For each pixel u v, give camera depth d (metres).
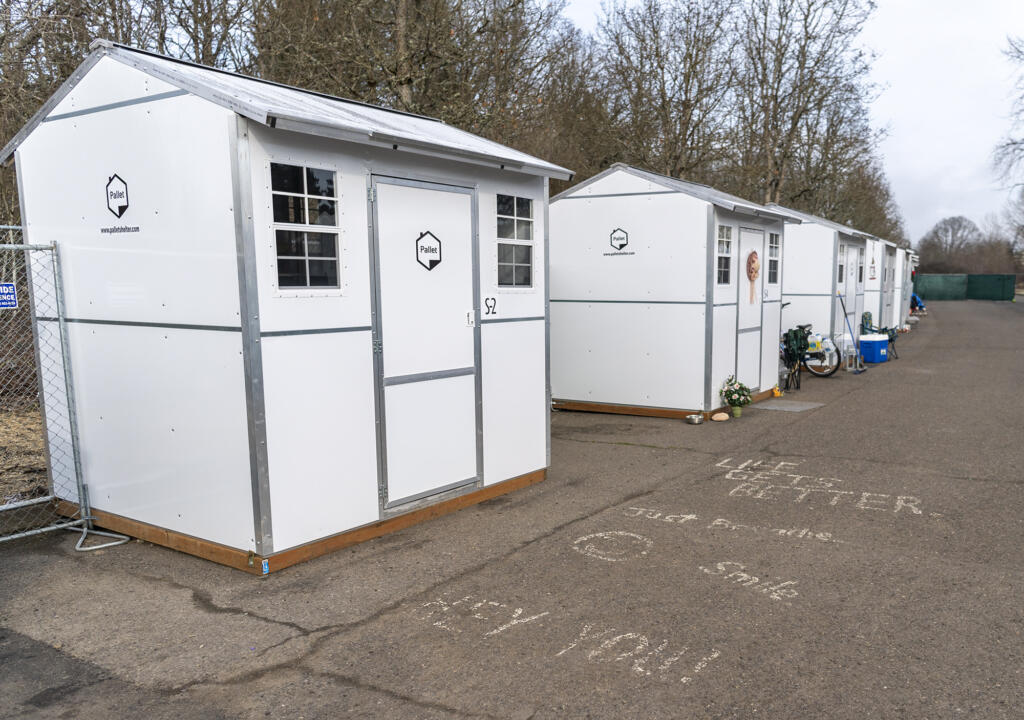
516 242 6.13
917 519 5.41
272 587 4.30
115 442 5.16
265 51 11.59
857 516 5.52
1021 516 5.43
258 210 4.22
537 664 3.41
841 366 14.77
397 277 5.11
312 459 4.64
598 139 19.98
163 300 4.66
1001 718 2.93
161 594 4.23
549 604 4.05
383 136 4.67
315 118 4.20
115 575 4.52
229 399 4.40
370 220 4.89
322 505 4.72
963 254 80.06
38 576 4.53
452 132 6.59
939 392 11.30
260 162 4.22
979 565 4.51
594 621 3.84
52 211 5.29
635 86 19.42
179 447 4.74
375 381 5.00
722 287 9.45
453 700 3.13
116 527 5.25
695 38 18.73
